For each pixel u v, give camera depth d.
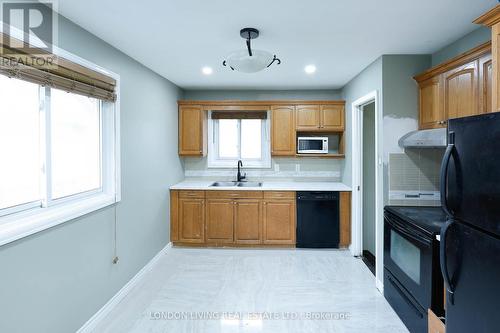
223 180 4.54
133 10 1.86
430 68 2.50
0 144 1.59
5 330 1.49
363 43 2.45
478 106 1.91
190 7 1.84
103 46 2.35
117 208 2.55
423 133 2.30
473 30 2.20
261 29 2.18
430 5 1.82
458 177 1.28
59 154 2.01
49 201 1.86
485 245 1.13
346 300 2.60
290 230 3.88
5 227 1.51
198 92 4.45
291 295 2.68
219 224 3.92
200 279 3.00
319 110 4.10
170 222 3.91
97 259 2.26
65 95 2.06
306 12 1.91
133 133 2.85
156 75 3.41
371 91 3.01
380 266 2.78
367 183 3.86
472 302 1.21
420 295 1.98
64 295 1.89
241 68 2.38
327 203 3.83
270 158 4.50
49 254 1.76
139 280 2.96
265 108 4.17
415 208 2.54
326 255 3.69
